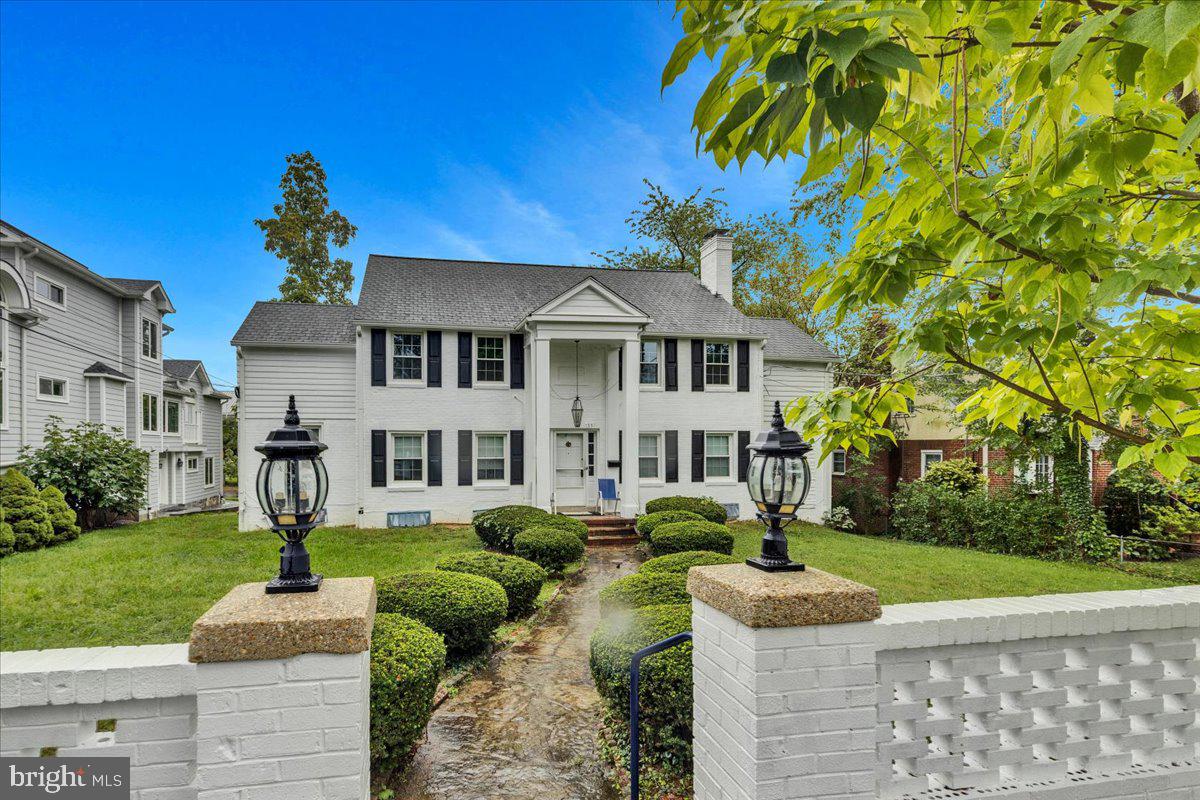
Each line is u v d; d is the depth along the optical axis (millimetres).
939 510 14906
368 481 14383
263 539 12742
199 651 1823
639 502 15477
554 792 3361
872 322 16750
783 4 1099
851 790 2115
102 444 14594
